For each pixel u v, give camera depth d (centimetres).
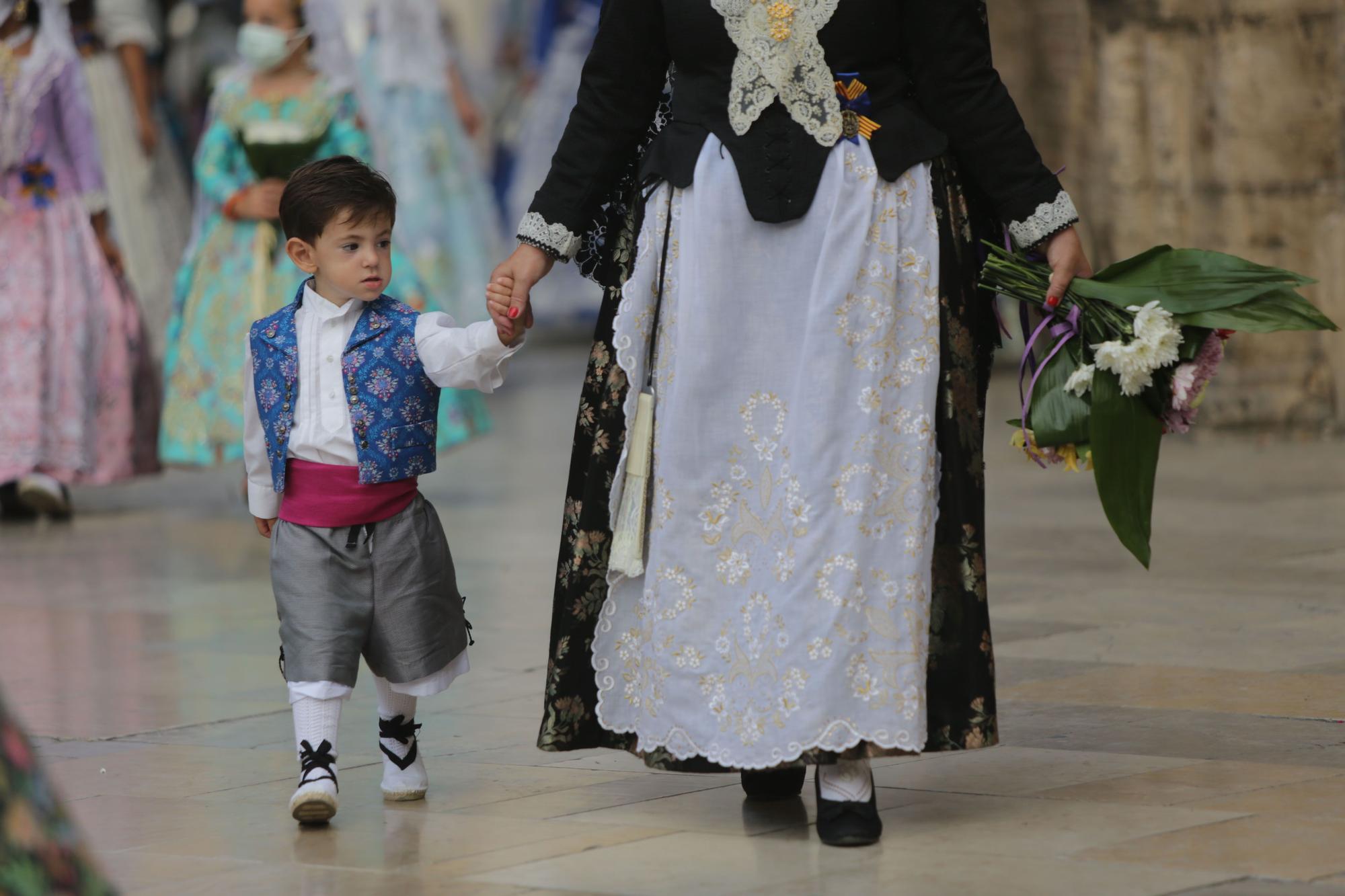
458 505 2809
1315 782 1185
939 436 1109
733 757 1078
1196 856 1020
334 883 1019
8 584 2212
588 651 1148
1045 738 1334
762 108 1100
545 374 5031
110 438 2814
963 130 1119
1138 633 1728
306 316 1209
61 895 594
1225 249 3350
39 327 2756
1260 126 3300
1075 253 1120
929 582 1089
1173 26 3375
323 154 2680
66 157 2788
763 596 1086
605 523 1147
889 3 1105
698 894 979
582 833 1115
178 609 2027
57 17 2772
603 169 1167
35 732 1440
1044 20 3869
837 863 1030
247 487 1234
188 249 2730
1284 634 1703
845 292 1081
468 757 1332
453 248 3897
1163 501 2648
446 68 3928
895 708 1056
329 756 1150
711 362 1102
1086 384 1121
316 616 1168
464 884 1011
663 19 1141
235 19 4191
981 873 998
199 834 1130
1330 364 3309
